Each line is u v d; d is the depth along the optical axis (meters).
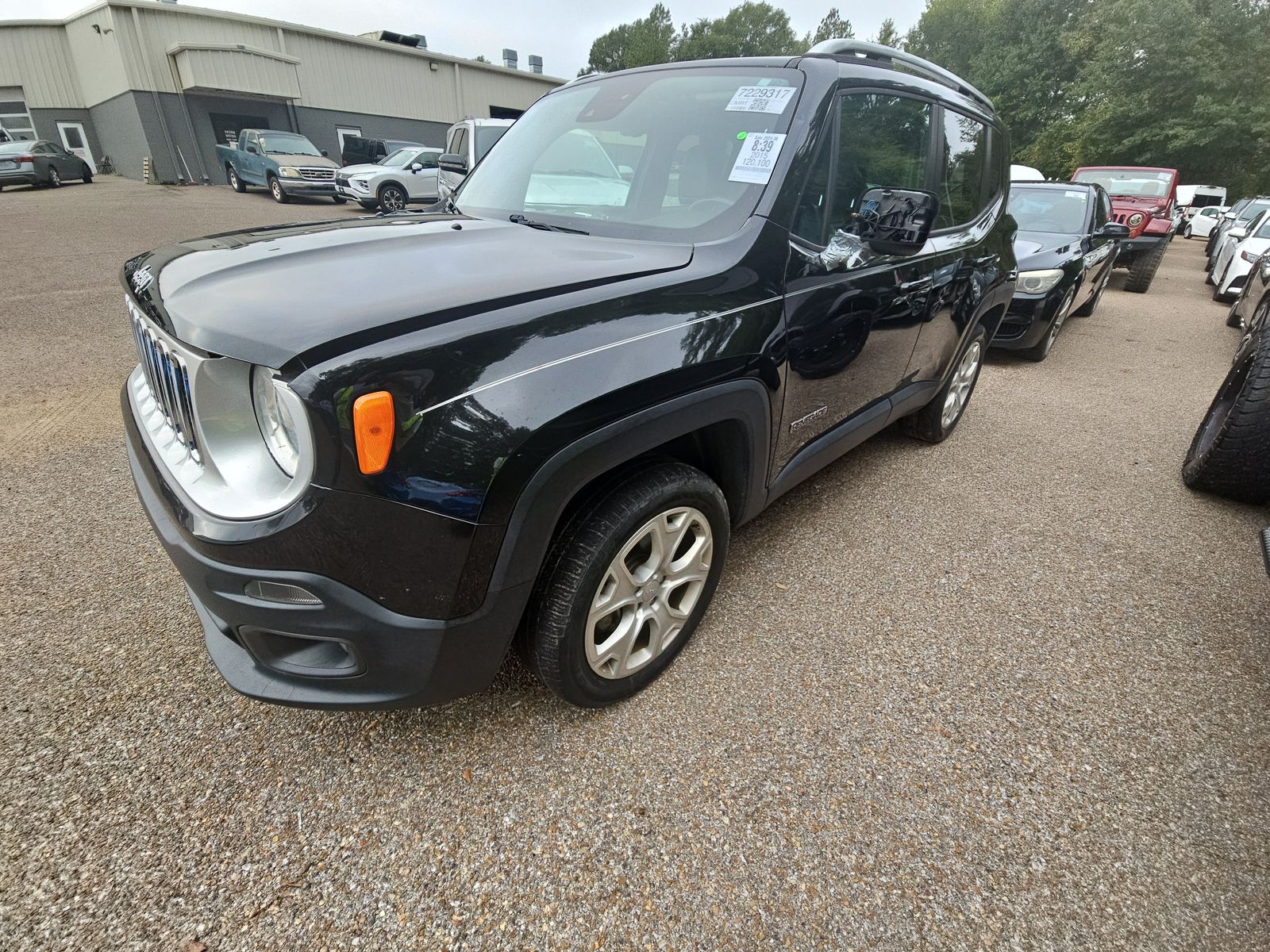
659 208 2.18
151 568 2.48
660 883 1.50
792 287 2.02
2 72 21.16
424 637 1.41
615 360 1.50
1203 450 3.42
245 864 1.49
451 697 1.56
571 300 1.52
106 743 1.76
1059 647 2.29
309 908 1.41
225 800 1.63
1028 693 2.08
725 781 1.74
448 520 1.32
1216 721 2.00
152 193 16.97
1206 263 16.62
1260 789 1.78
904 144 2.65
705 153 2.20
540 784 1.71
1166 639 2.35
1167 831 1.66
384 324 1.30
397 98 23.50
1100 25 27.55
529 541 1.45
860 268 2.33
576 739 1.84
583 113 2.65
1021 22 33.47
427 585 1.37
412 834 1.58
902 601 2.50
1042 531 3.05
